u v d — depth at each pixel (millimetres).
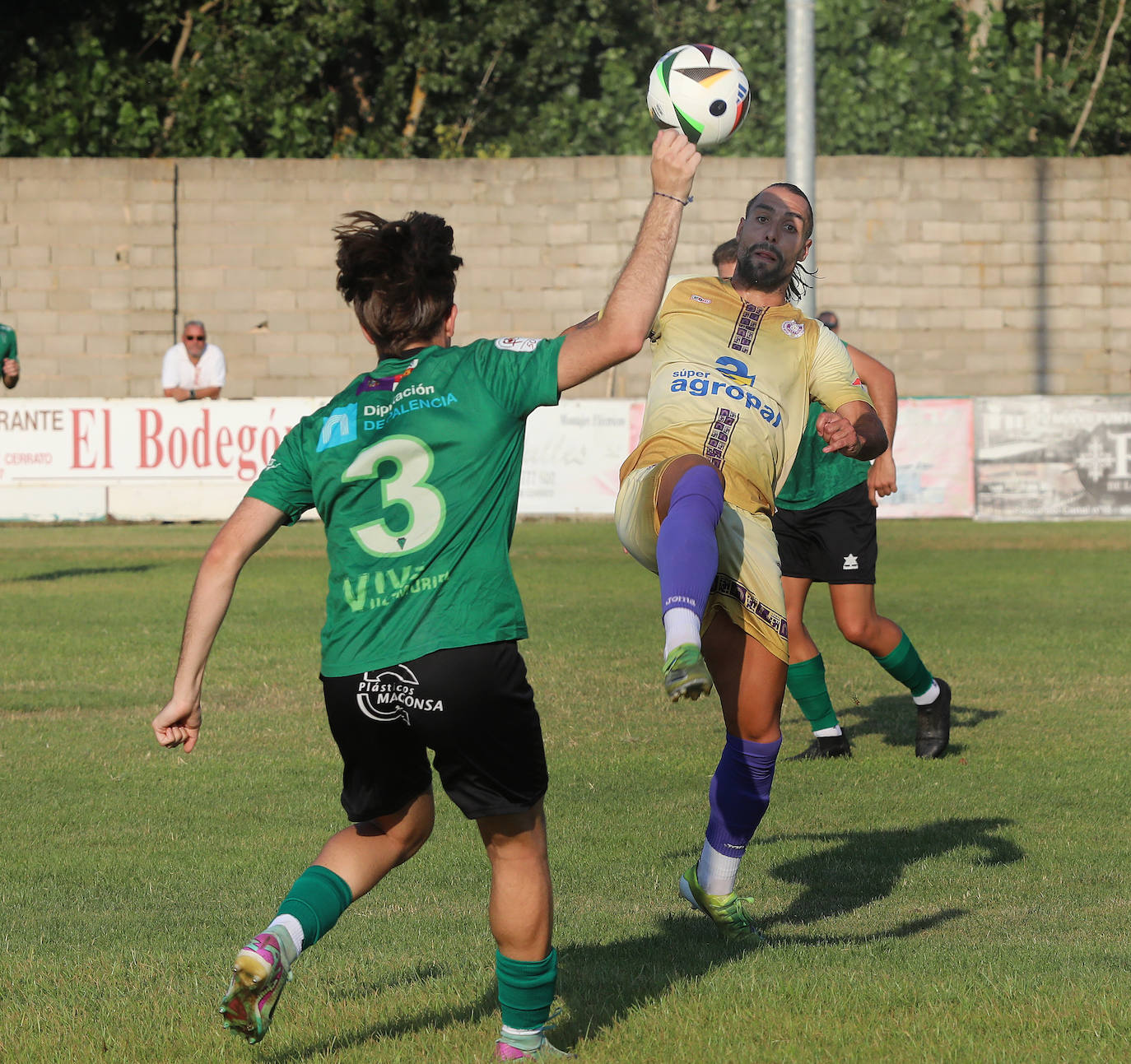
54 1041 11867
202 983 13484
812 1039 11648
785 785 22734
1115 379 83875
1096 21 117188
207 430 69250
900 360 84125
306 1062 11477
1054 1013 12133
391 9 102250
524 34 106375
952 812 20875
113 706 29250
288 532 71438
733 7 107250
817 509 23812
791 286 16281
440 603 10523
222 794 22328
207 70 99688
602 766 24172
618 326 10586
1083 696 30125
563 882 17422
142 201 83062
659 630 39188
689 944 14766
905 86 95750
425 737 10656
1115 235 83188
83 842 19547
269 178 83125
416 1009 12672
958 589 47094
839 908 16281
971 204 83375
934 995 12680
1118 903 16328
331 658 10781
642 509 14453
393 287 11195
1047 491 68562
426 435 10680
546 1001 11367
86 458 69125
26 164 82688
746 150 96250
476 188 83500
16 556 57344
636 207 83250
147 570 52812
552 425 68562
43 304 83500
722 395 14984
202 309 83812
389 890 17359
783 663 14531
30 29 105250
